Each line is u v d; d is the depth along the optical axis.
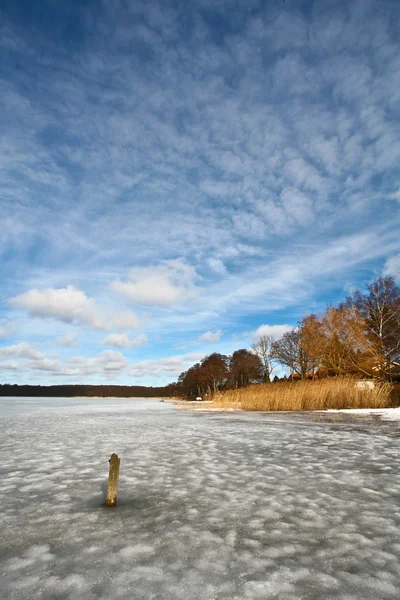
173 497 6.29
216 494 6.44
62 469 8.52
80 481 7.43
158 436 14.16
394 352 40.47
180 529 4.88
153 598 3.27
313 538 4.58
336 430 15.57
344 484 7.03
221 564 3.91
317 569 3.81
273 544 4.41
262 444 11.90
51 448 11.53
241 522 5.12
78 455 10.27
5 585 3.53
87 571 3.78
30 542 4.52
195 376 100.06
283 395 31.33
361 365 41.66
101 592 3.38
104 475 7.92
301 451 10.60
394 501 6.02
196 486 6.96
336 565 3.90
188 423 19.69
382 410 27.28
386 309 41.19
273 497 6.24
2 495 6.52
